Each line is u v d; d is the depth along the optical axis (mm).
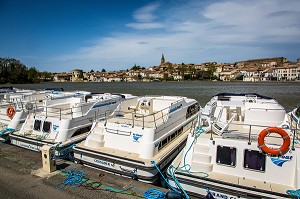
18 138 10945
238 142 6742
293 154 6246
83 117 11625
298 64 155375
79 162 9133
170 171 7105
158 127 8961
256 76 141250
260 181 6418
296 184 6004
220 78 152875
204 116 8602
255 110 8453
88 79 172500
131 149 8633
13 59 84062
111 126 9242
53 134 10602
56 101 13242
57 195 6844
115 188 7199
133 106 12711
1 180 7777
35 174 8172
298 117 9125
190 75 159750
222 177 6613
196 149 7195
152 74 172375
